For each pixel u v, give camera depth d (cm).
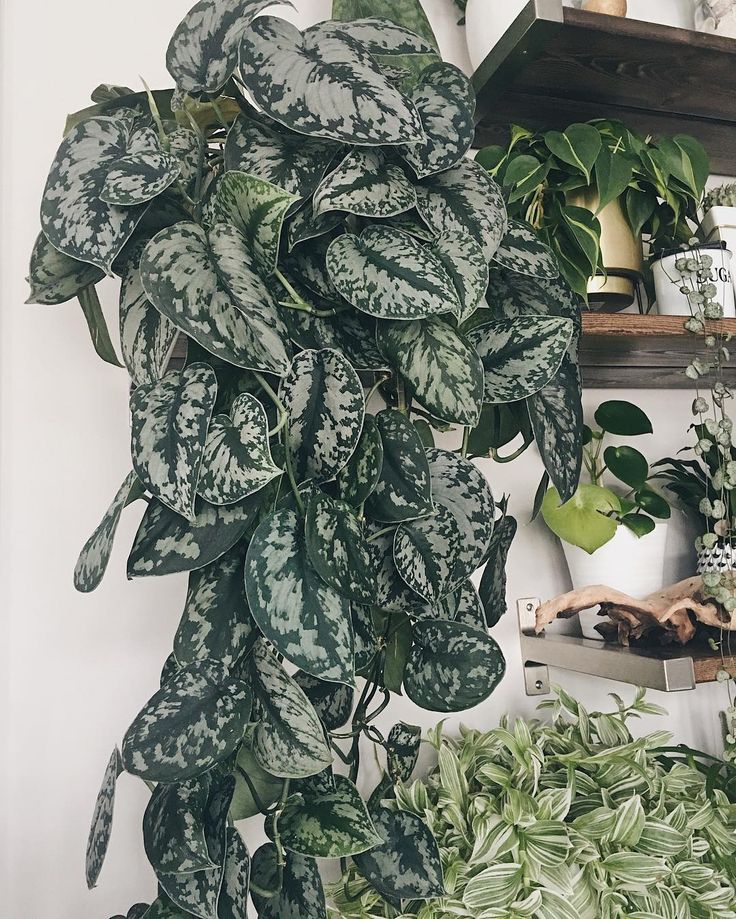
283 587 51
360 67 54
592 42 87
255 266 54
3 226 89
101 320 69
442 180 65
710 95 100
